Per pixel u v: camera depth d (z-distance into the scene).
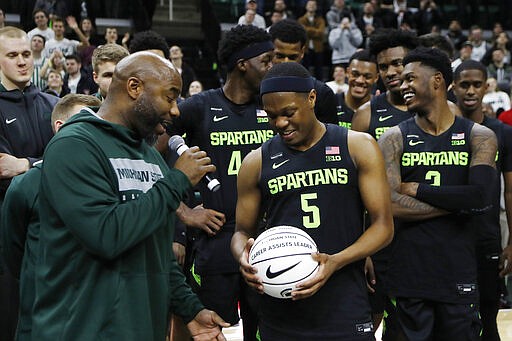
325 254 2.77
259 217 3.11
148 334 2.51
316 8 13.36
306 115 2.84
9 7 14.08
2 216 2.71
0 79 4.12
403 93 3.65
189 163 2.53
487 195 3.50
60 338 2.40
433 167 3.59
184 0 15.95
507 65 12.91
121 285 2.45
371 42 4.57
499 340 4.20
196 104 3.81
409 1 15.34
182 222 3.72
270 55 3.75
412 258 3.58
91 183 2.38
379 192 2.90
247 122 3.80
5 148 3.94
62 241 2.43
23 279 2.60
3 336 3.88
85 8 13.00
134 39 5.08
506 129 4.12
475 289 3.60
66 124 2.51
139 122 2.54
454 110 4.18
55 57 9.97
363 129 4.53
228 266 3.75
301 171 2.93
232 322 3.82
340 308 2.89
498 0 15.70
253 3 12.95
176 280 2.83
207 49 14.27
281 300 2.94
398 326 3.67
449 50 5.18
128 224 2.36
